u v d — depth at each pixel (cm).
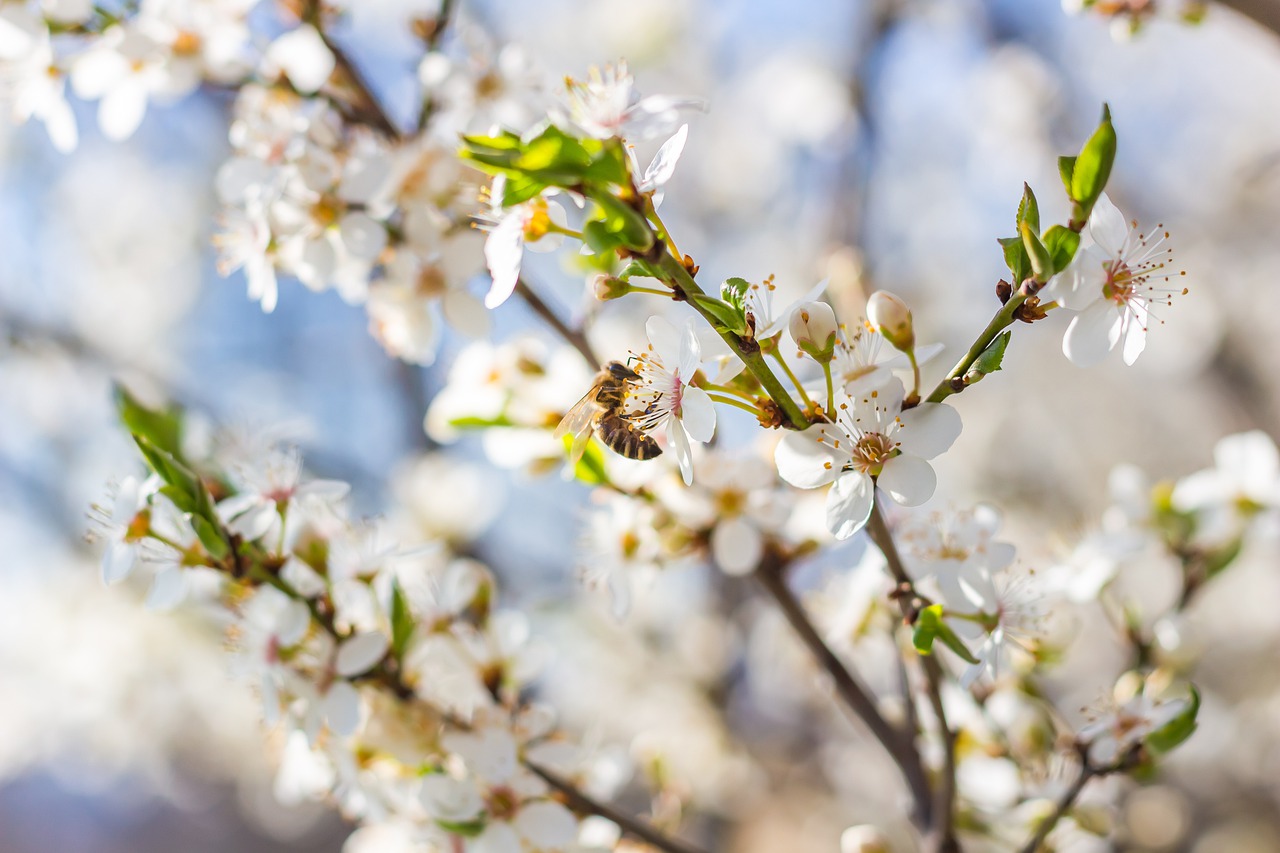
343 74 48
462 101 48
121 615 118
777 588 46
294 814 150
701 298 38
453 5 50
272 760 49
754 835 118
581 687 106
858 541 56
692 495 45
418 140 46
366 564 44
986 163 133
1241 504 48
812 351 38
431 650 45
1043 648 46
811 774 116
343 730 43
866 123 105
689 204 144
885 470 38
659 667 102
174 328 134
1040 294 38
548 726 45
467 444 109
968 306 143
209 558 43
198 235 133
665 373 39
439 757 45
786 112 119
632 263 38
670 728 98
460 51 49
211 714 125
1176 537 49
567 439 45
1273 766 113
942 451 38
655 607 106
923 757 47
